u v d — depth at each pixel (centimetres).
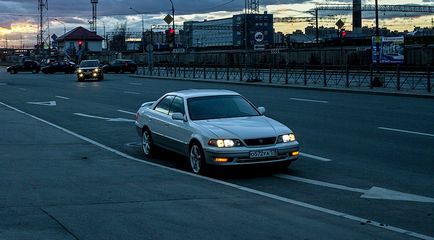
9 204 786
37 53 15275
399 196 838
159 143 1197
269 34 10388
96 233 642
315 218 714
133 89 3653
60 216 719
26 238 618
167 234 639
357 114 1967
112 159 1221
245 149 966
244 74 5031
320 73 3872
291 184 944
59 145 1425
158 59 10131
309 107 2242
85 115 2156
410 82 3284
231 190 896
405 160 1125
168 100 1197
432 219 710
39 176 1010
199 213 739
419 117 1850
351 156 1188
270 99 2645
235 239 620
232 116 1088
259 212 745
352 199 827
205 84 4112
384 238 625
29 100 2928
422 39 7094
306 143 1369
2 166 1115
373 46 4841
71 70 7625
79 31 12838
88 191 882
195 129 1031
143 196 847
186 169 1108
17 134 1623
